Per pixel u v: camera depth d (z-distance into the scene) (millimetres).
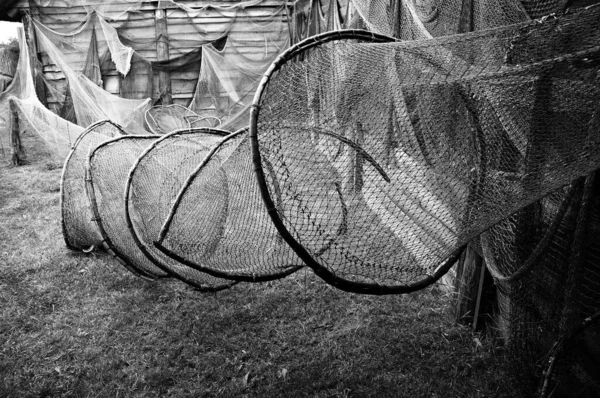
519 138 1831
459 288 3234
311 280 3932
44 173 8078
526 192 1760
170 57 11422
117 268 4254
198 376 2766
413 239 1881
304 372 2777
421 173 2059
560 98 1628
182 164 3914
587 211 1924
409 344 3021
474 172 1911
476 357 2842
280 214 1829
